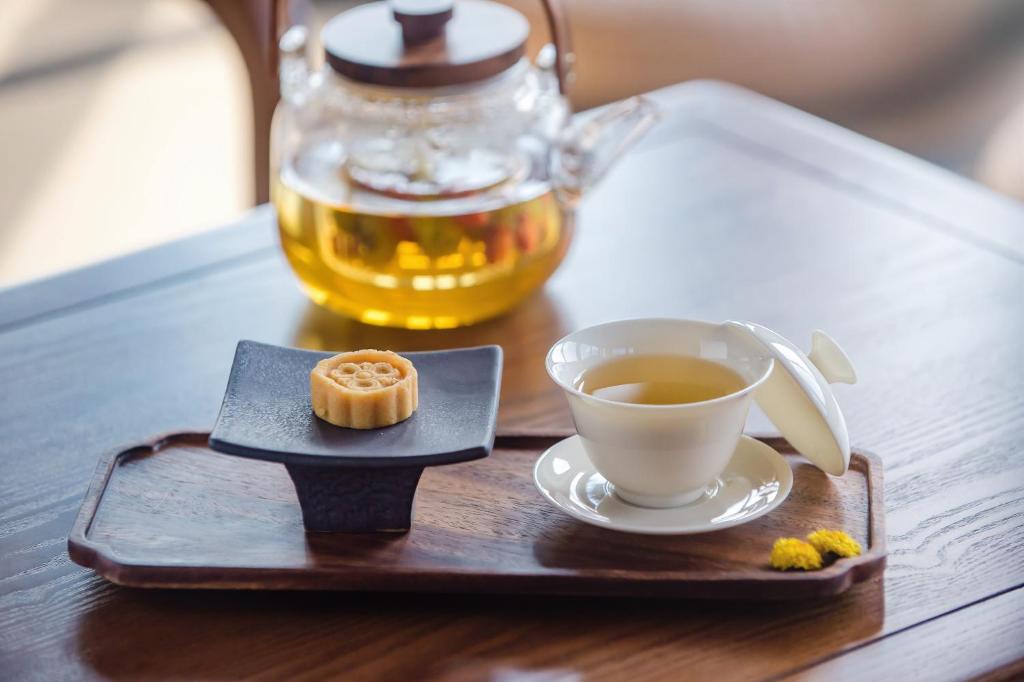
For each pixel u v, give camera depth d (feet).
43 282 4.78
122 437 4.20
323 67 4.62
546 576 3.73
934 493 3.98
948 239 4.83
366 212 4.32
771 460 3.92
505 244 4.37
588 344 3.91
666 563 3.77
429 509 3.93
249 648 3.69
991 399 4.23
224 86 12.81
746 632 3.69
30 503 4.02
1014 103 9.32
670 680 3.61
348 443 3.81
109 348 4.50
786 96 9.38
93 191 11.02
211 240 4.95
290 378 3.97
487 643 3.69
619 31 9.25
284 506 3.94
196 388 4.35
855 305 4.57
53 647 3.70
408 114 4.40
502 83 4.41
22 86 12.65
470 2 4.61
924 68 9.32
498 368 3.99
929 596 3.76
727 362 3.88
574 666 3.64
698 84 5.69
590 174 4.49
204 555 3.81
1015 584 3.77
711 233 4.90
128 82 12.85
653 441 3.75
